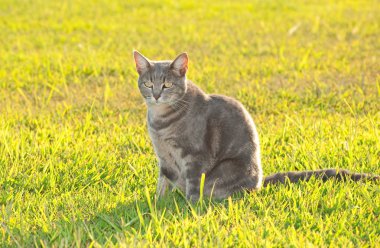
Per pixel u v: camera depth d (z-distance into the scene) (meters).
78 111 10.79
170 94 6.84
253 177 7.14
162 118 6.94
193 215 6.41
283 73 12.95
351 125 9.12
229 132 7.00
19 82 12.43
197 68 13.29
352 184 7.15
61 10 20.25
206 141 6.94
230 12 19.91
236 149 7.05
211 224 6.24
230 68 13.38
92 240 5.96
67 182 7.59
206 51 14.99
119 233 6.10
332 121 9.70
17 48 15.62
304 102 11.05
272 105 10.77
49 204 6.96
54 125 9.73
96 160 8.15
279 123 9.83
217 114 6.98
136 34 16.88
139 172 7.91
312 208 6.62
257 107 10.73
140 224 6.10
